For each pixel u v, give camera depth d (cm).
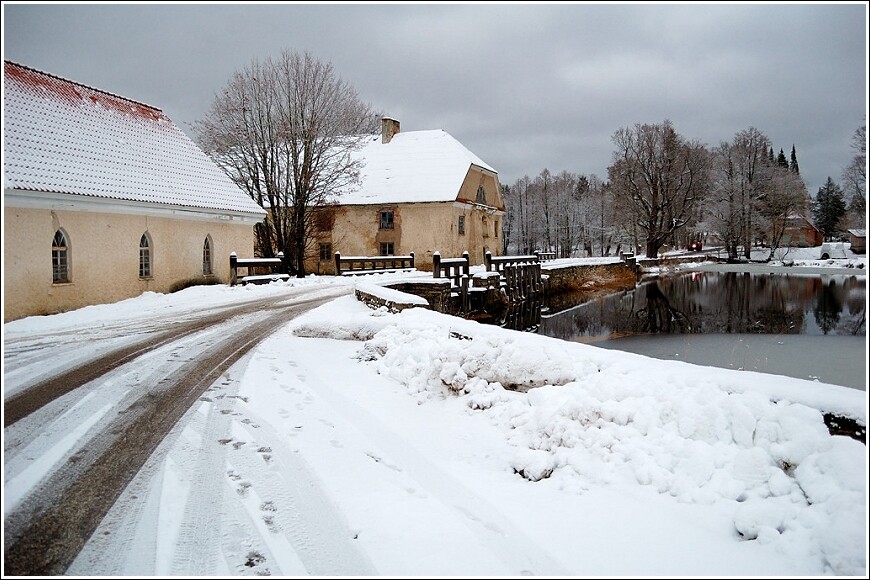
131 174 1945
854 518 360
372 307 1383
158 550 387
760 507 391
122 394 741
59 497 459
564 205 7375
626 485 463
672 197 5153
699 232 6856
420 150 3991
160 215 1977
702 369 538
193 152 2431
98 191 1723
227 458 542
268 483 492
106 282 1770
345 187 3775
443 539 406
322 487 488
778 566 356
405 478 511
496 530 418
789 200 5378
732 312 2541
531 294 2931
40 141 1697
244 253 2466
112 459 534
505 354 693
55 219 1600
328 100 3072
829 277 4006
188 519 429
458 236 3812
